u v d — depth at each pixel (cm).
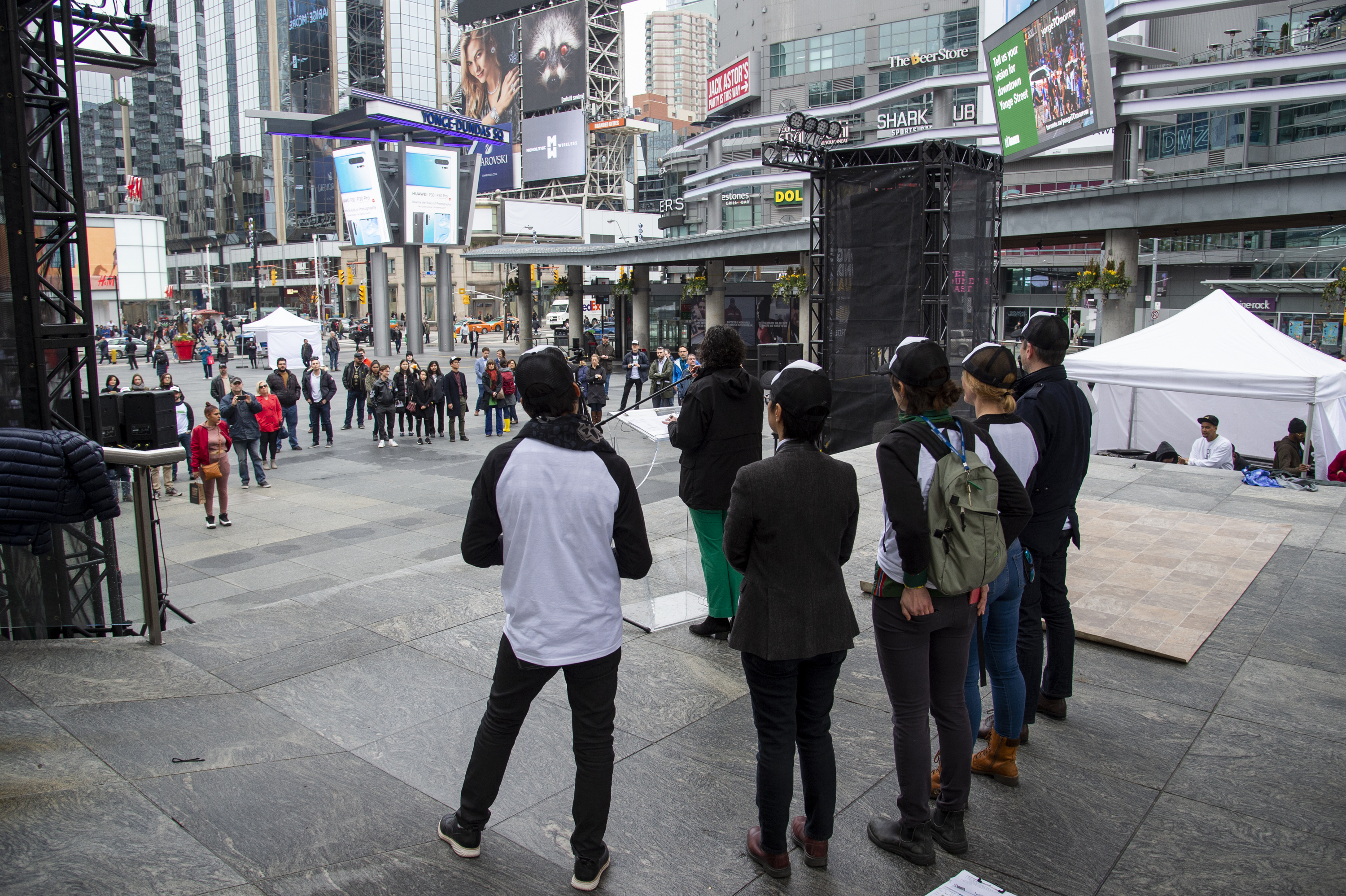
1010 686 319
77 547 493
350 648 471
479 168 5209
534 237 7125
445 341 5331
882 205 919
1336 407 1255
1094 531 686
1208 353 1228
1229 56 4666
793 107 4275
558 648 257
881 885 271
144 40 818
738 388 444
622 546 267
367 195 4866
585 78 10462
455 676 435
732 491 263
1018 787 328
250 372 3881
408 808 313
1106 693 411
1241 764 345
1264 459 1338
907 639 272
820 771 273
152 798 304
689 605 530
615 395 2730
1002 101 1895
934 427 267
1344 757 350
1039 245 2969
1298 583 562
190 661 452
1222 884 270
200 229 14500
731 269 5778
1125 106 2470
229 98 13012
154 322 8425
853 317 962
